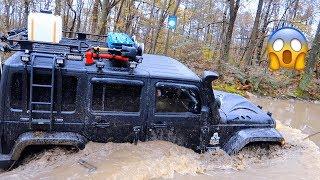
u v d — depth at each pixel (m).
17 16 30.19
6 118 4.59
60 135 4.76
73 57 4.68
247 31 34.94
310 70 14.13
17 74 4.55
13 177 4.35
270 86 14.09
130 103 5.05
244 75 14.45
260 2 19.50
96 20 16.45
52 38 4.74
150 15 23.52
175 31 23.31
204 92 5.35
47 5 23.52
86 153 4.83
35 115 4.67
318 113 11.44
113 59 4.97
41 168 4.59
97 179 4.46
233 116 5.73
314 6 25.22
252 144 5.77
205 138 5.46
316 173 5.34
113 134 5.04
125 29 22.06
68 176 4.44
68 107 4.81
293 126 9.41
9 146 4.68
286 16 27.00
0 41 5.20
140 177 4.67
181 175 4.94
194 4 29.83
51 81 4.64
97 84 4.85
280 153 5.86
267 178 5.12
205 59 19.23
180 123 5.29
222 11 31.44
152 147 5.15
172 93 5.21
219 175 5.09
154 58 6.19
